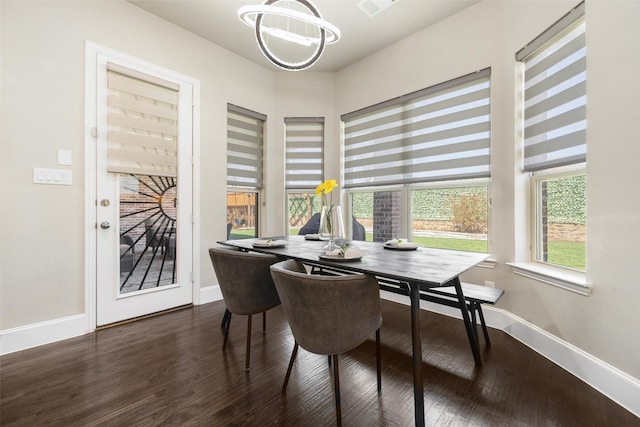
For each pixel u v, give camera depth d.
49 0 2.13
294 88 3.83
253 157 3.68
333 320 1.25
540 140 2.13
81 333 2.26
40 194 2.10
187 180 2.95
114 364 1.82
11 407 1.41
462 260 1.65
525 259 2.33
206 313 2.77
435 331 2.38
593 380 1.58
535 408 1.42
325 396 1.52
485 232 2.66
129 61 2.54
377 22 2.83
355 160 3.67
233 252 1.76
